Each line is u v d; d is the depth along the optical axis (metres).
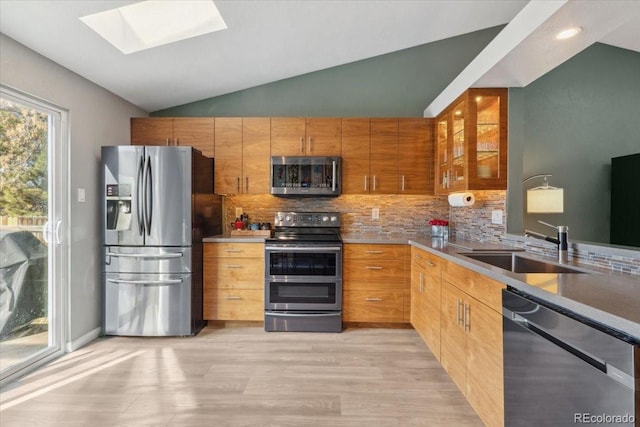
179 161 2.94
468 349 1.87
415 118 3.39
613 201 3.26
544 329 1.19
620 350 0.88
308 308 3.13
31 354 2.39
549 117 3.32
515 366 1.38
